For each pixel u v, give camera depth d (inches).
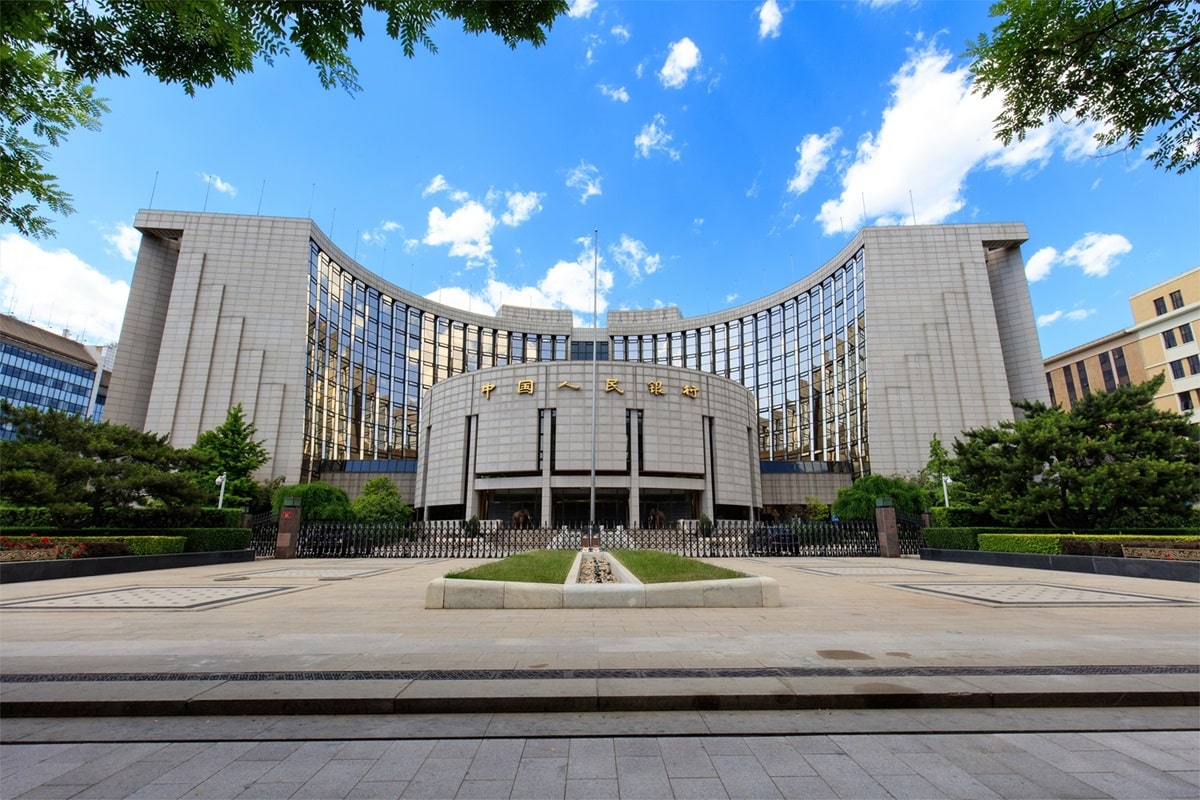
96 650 291.0
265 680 234.4
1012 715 207.8
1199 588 597.0
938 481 1658.5
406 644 301.7
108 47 194.9
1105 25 202.2
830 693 215.5
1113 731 194.1
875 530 1192.8
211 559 962.1
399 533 1189.1
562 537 1306.6
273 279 2208.4
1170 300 2490.2
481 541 1259.8
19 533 879.7
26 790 151.3
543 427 1973.4
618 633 333.1
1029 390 2234.3
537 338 3297.2
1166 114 218.4
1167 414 948.0
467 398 2096.5
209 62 203.2
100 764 168.7
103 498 923.4
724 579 461.7
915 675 239.9
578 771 162.6
